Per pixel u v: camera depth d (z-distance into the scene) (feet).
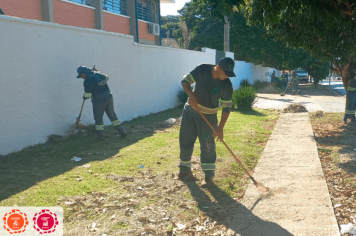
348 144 22.57
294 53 88.07
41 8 36.40
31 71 22.59
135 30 55.31
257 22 21.08
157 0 64.44
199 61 54.44
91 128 26.86
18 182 15.48
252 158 19.80
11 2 32.19
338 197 13.75
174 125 31.30
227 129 28.30
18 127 21.67
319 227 11.11
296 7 14.84
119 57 32.73
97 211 12.46
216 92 14.24
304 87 101.09
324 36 22.24
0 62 20.24
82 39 27.50
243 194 14.20
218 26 87.25
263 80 117.19
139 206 12.96
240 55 91.61
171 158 19.58
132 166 18.06
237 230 11.10
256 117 35.81
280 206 12.80
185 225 11.55
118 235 10.80
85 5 43.62
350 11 17.31
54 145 22.91
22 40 21.77
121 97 33.32
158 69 40.98
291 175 16.33
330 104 47.98
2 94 20.45
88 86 23.62
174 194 14.14
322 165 18.15
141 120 34.42
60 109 25.38
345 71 30.07
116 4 51.57
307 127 29.30
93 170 17.40
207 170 14.88
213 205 13.12
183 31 86.69
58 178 16.08
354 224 11.43
